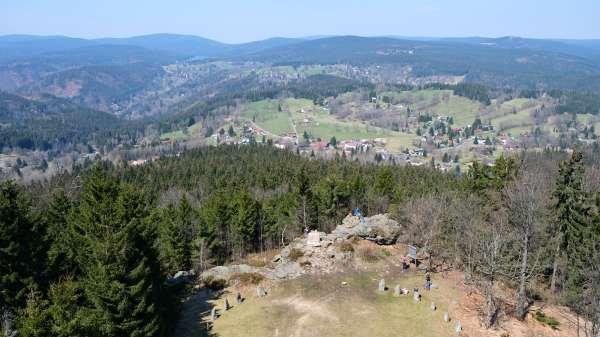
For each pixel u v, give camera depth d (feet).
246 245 282.15
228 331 140.15
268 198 331.36
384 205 302.86
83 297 124.98
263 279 174.81
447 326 142.51
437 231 193.67
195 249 249.34
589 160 510.99
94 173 194.59
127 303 119.75
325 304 154.61
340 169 457.68
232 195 330.13
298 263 183.32
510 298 168.45
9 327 109.09
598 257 148.46
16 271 128.67
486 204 228.84
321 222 298.97
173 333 140.26
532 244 174.60
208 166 521.24
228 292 169.27
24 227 135.85
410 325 142.20
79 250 147.02
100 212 132.46
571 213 177.99
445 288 168.76
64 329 97.45
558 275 192.24
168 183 455.22
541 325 150.10
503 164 261.24
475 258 170.30
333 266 182.39
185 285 175.63
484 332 140.36
